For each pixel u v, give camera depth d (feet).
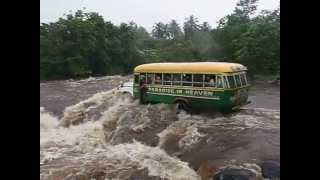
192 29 240.94
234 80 56.90
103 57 171.01
